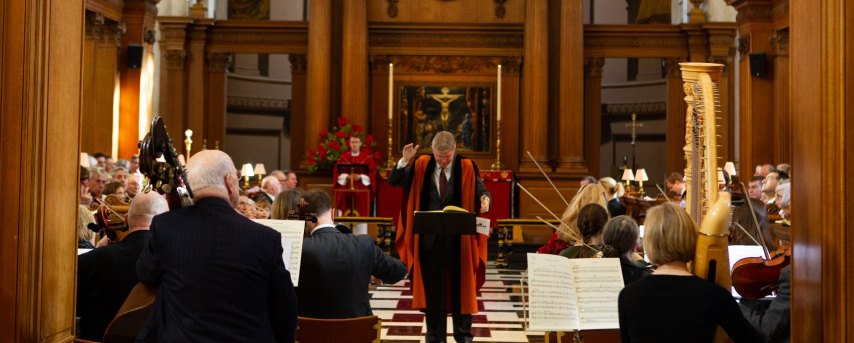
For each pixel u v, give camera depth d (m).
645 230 3.57
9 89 3.79
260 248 3.45
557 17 19.23
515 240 15.52
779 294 4.06
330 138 17.50
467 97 19.19
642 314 3.44
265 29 19.58
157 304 3.42
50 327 4.01
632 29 19.44
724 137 19.72
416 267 7.20
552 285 4.14
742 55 17.08
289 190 5.15
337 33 19.28
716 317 3.36
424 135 19.22
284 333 3.53
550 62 19.25
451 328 8.82
